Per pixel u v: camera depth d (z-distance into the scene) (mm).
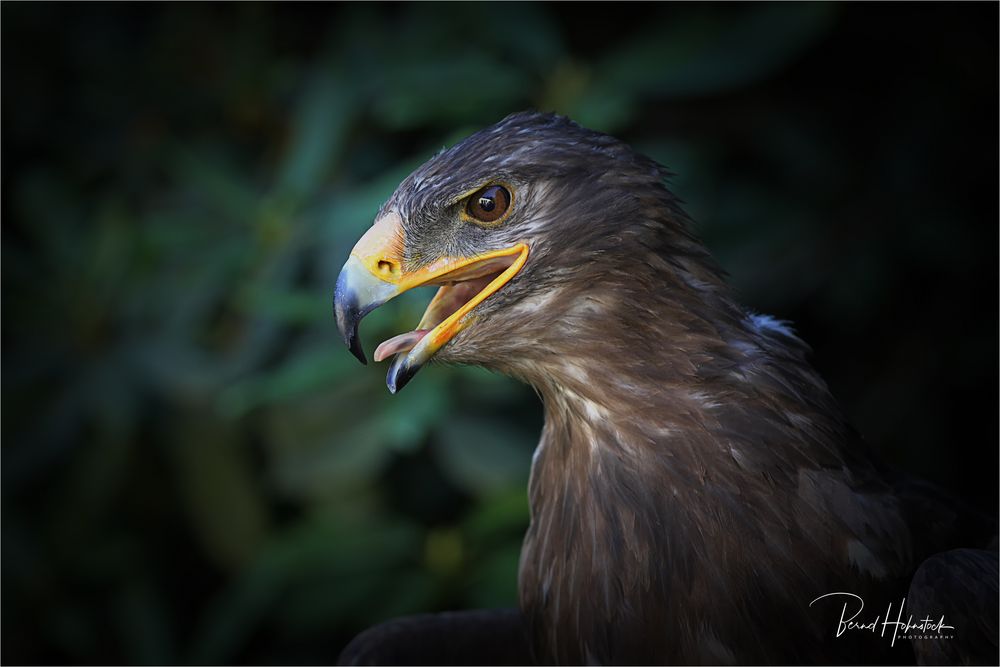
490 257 4367
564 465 4422
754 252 7547
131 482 8133
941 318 8195
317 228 7234
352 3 8391
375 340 6660
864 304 7555
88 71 8383
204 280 7352
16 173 8547
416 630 5109
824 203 7707
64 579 8031
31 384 7555
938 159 7688
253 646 8305
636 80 6980
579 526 4344
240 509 7598
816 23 6840
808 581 4039
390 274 4418
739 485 4070
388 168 7840
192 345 7449
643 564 4168
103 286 7543
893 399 8172
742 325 4277
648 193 4305
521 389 7098
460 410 7047
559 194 4301
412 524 7305
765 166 8148
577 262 4262
